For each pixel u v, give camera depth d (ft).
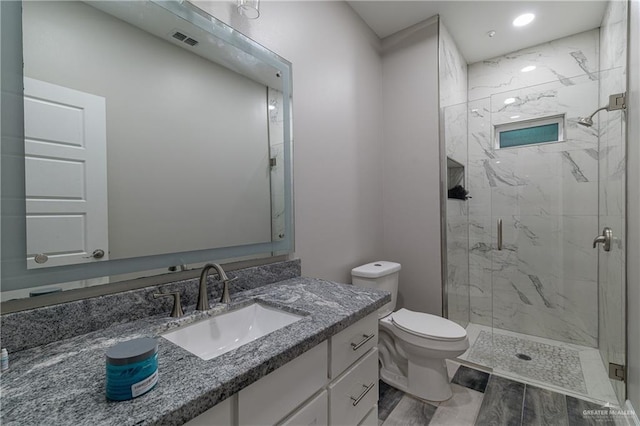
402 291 7.96
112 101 3.07
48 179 2.65
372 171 7.76
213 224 4.01
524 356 7.06
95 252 2.93
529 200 7.92
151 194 3.38
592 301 7.26
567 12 7.18
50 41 2.67
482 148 8.37
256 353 2.39
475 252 8.58
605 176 6.54
